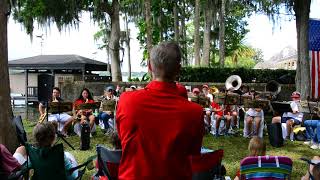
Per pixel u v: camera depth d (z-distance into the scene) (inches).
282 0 655.8
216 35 1291.8
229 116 439.2
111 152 141.2
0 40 277.0
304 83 597.0
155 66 93.8
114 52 928.9
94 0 890.1
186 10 1256.2
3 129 277.3
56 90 413.4
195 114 91.3
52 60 992.9
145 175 88.3
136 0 946.7
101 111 434.0
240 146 384.8
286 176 170.7
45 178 158.1
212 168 159.5
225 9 1012.5
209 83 760.3
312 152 365.7
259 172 169.5
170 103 91.1
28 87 969.5
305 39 597.6
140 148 89.3
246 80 818.2
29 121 577.3
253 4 813.2
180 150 90.2
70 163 181.9
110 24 970.1
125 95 93.9
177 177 89.5
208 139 416.8
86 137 355.6
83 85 793.6
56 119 404.5
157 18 1090.7
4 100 279.4
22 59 1024.9
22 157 191.3
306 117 417.4
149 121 89.5
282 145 389.4
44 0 869.8
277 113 445.1
